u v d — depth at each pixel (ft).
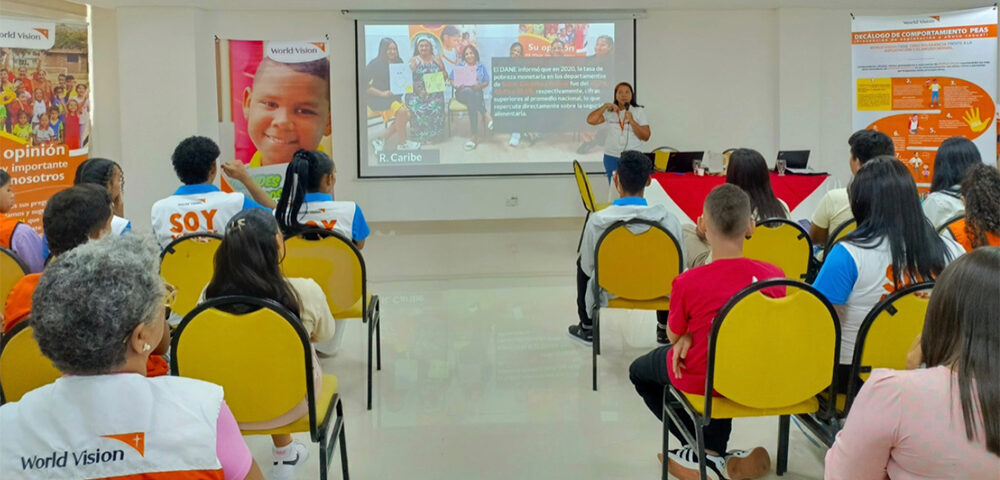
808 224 15.81
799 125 24.40
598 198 24.80
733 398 7.06
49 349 3.61
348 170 24.09
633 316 15.70
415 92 23.90
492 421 10.40
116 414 3.68
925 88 19.02
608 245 10.87
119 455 3.67
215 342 6.52
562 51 24.12
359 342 14.01
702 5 23.57
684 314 7.55
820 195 17.28
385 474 8.87
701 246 11.76
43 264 9.94
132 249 4.05
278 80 22.66
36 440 3.64
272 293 6.90
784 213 11.48
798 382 7.04
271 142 22.80
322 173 11.30
